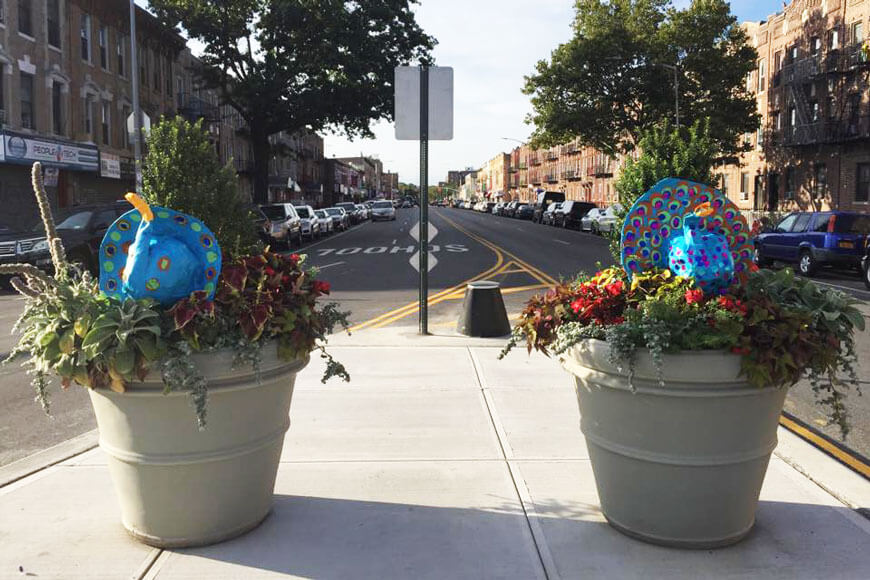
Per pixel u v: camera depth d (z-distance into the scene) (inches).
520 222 2442.2
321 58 1475.1
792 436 208.7
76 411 254.8
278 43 1481.3
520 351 319.3
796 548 137.0
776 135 1588.3
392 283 658.8
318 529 145.3
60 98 1134.4
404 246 1191.6
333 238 1455.5
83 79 1196.5
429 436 204.5
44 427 236.1
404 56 1523.1
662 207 148.9
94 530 144.8
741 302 133.7
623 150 1670.8
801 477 174.7
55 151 1055.0
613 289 143.8
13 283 130.1
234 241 185.5
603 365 131.0
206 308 125.6
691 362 123.9
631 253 149.3
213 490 135.1
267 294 133.6
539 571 128.9
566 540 140.3
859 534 142.9
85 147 1146.0
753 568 129.6
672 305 128.6
